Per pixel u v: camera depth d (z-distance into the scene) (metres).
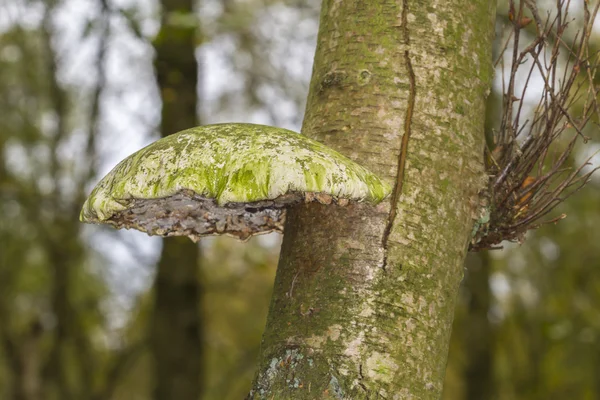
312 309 1.83
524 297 8.79
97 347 10.74
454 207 1.95
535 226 2.36
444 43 2.03
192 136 1.78
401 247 1.85
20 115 8.81
